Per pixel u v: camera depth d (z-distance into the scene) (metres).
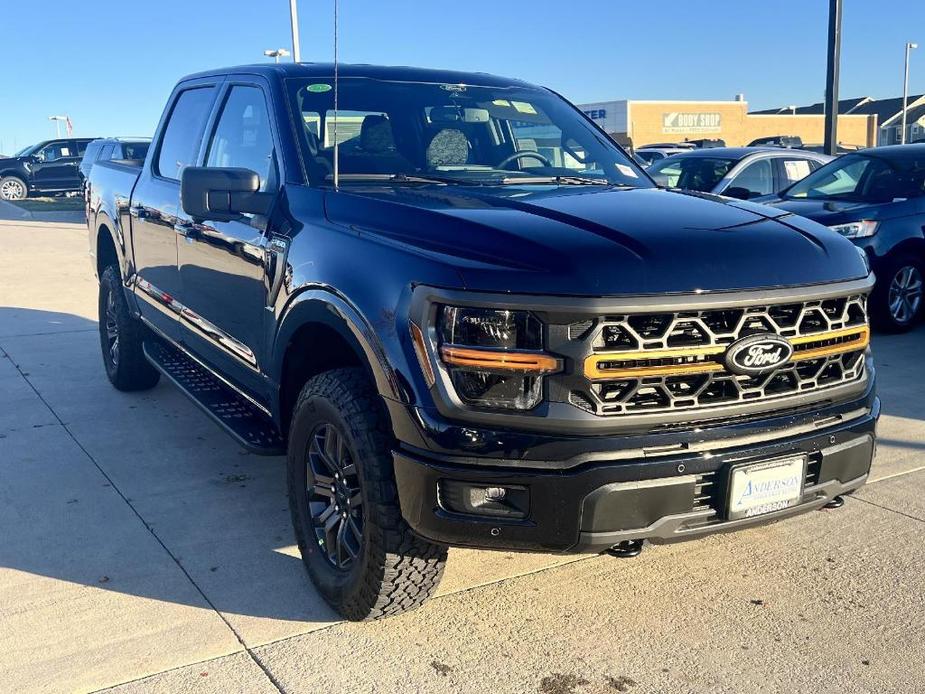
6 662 2.95
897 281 8.16
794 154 10.68
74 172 30.92
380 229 3.12
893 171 8.69
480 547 2.76
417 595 3.08
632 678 2.91
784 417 2.90
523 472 2.64
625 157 4.50
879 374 6.74
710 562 3.74
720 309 2.72
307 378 3.65
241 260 3.88
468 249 2.81
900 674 2.94
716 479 2.79
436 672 2.93
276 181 3.81
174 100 5.38
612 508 2.66
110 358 6.30
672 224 3.00
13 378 6.63
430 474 2.71
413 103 4.23
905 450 5.04
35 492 4.42
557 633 3.18
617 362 2.64
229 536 3.94
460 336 2.67
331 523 3.27
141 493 4.42
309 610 3.31
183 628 3.18
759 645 3.11
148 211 5.16
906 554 3.79
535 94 4.74
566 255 2.70
